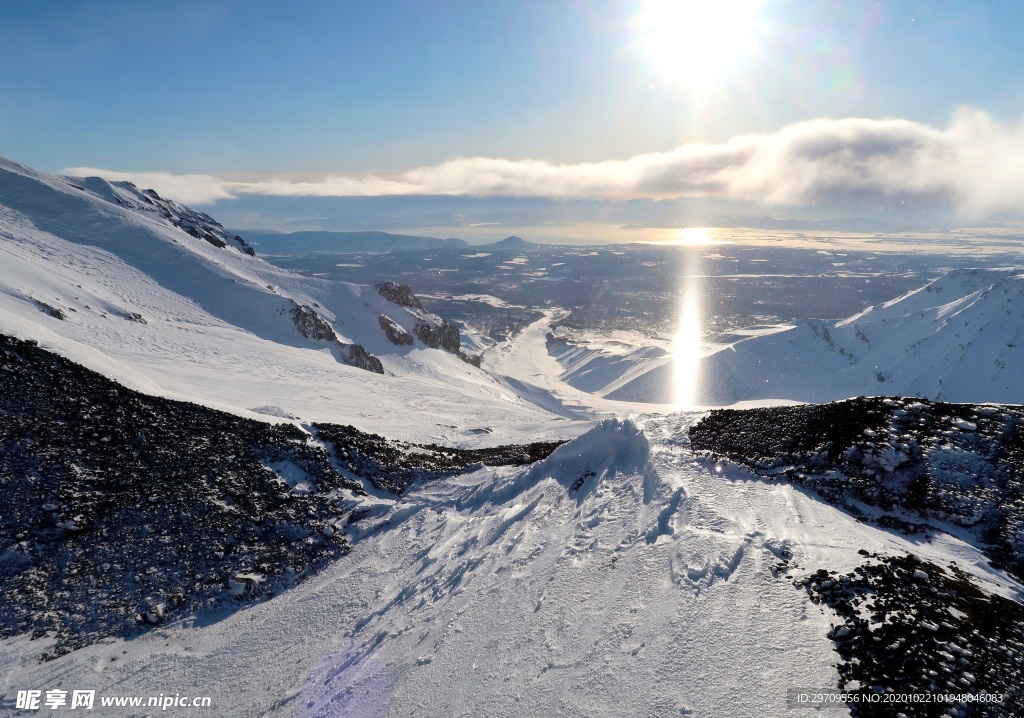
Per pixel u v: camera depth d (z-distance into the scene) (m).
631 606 8.95
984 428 13.37
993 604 7.98
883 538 10.30
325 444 21.72
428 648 10.03
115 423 18.50
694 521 11.10
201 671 12.11
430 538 16.50
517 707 7.53
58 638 12.80
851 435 13.98
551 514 14.88
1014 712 5.96
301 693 10.45
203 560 15.30
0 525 14.42
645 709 6.68
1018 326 130.75
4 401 17.36
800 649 7.05
